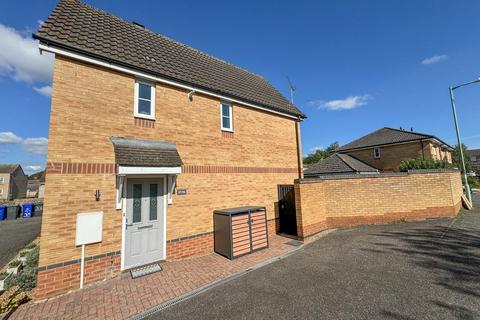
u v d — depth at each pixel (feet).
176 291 15.19
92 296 14.84
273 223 30.73
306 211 26.99
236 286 15.66
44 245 15.11
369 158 78.33
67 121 16.88
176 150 21.90
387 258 18.60
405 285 14.07
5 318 12.45
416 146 68.08
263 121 32.37
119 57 20.18
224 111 28.35
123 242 18.51
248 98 29.86
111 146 18.65
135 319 12.37
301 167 36.65
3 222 54.29
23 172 170.40
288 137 35.78
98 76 18.80
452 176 32.17
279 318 11.75
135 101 20.71
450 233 23.71
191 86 24.29
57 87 16.81
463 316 10.82
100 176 17.78
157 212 20.92
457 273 15.05
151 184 20.83
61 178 16.15
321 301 13.06
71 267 15.93
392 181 30.58
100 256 17.22
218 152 26.20
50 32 17.49
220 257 21.90
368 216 30.12
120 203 18.45
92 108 18.13
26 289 15.71
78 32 19.85
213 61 35.29
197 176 23.82
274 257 21.17
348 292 13.83
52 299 14.61
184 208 22.41
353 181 30.68
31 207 64.85
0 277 18.17
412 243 21.57
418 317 11.02
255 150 30.50
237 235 22.08
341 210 30.30
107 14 25.85
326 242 24.49
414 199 30.32
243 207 25.66
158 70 22.22
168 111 22.68
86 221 16.76
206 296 14.49
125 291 15.38
